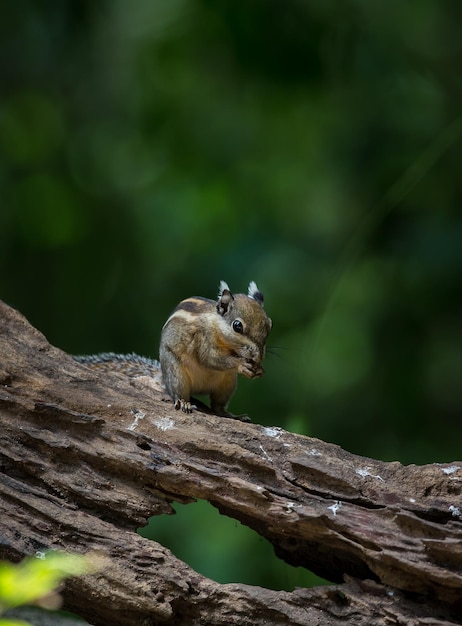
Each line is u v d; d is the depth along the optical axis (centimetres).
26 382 810
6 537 695
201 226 1775
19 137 1859
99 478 753
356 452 1459
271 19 1588
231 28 1602
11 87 1812
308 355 1251
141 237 1794
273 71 1633
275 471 746
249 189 1794
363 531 702
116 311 1720
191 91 1845
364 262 1477
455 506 712
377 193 1520
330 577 760
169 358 925
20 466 744
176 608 699
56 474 746
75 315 1731
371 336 1482
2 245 1781
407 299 1459
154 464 749
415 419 1462
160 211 1805
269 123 1816
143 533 1386
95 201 1841
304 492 743
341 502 733
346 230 1602
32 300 1750
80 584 686
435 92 1628
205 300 973
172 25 1836
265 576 1294
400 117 1597
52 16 1670
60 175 1859
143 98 1853
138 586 690
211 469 746
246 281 1625
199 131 1842
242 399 1554
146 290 1733
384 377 1477
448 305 1432
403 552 686
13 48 1758
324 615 688
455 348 1441
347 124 1652
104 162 1875
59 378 825
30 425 767
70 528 711
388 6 1599
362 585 700
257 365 923
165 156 1861
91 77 1850
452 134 1255
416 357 1461
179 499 755
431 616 681
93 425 767
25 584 409
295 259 1638
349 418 1489
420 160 1261
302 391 1237
